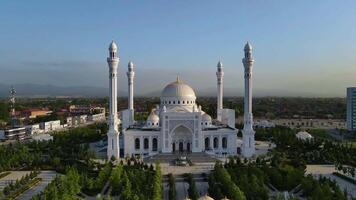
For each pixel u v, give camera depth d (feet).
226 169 585.63
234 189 437.58
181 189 519.60
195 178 579.89
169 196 464.65
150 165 620.08
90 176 575.79
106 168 559.79
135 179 502.38
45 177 593.01
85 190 498.69
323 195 423.23
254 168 554.87
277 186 517.14
